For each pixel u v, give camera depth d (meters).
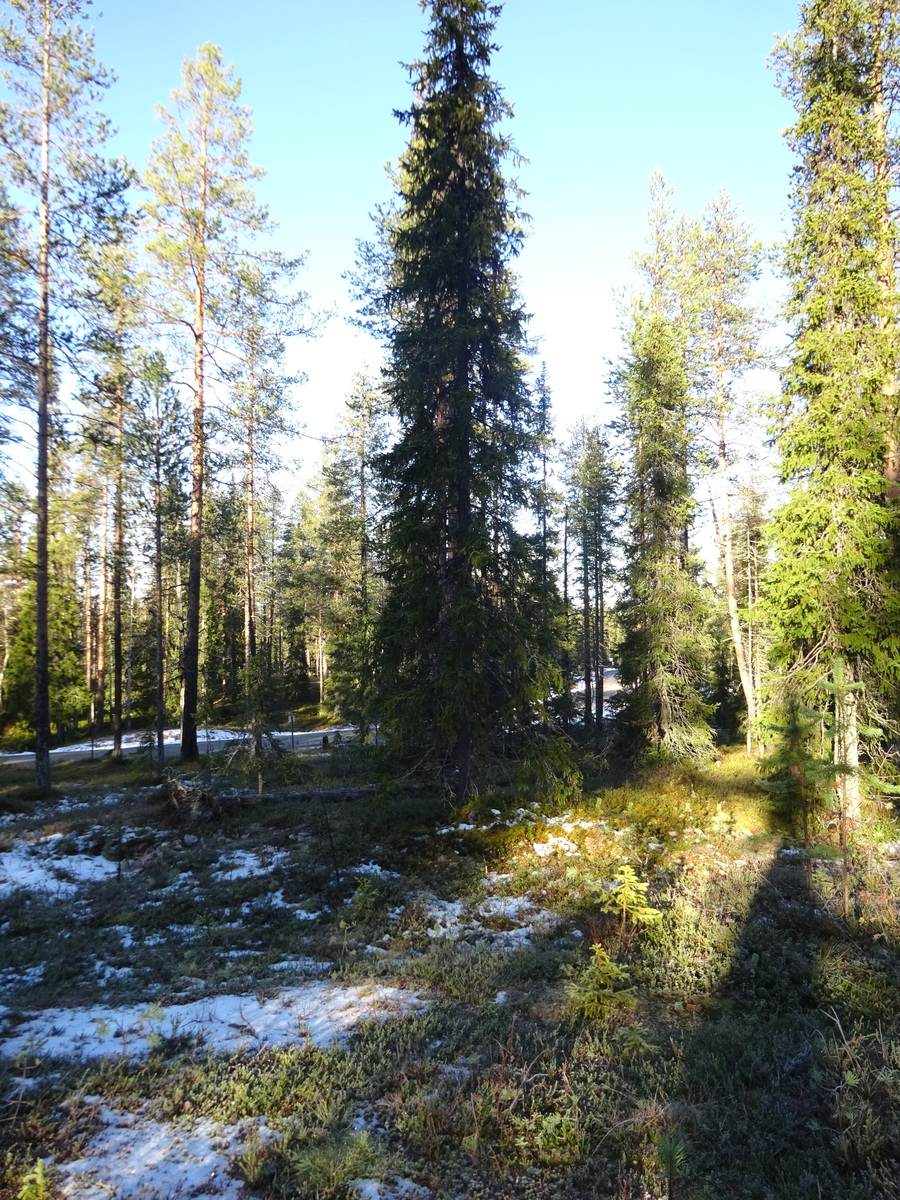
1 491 18.02
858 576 13.66
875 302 13.33
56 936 9.27
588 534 33.97
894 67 13.98
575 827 13.48
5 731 40.94
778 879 10.73
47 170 17.97
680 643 19.94
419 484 13.73
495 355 14.13
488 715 13.80
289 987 7.66
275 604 45.62
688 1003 7.00
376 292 20.33
